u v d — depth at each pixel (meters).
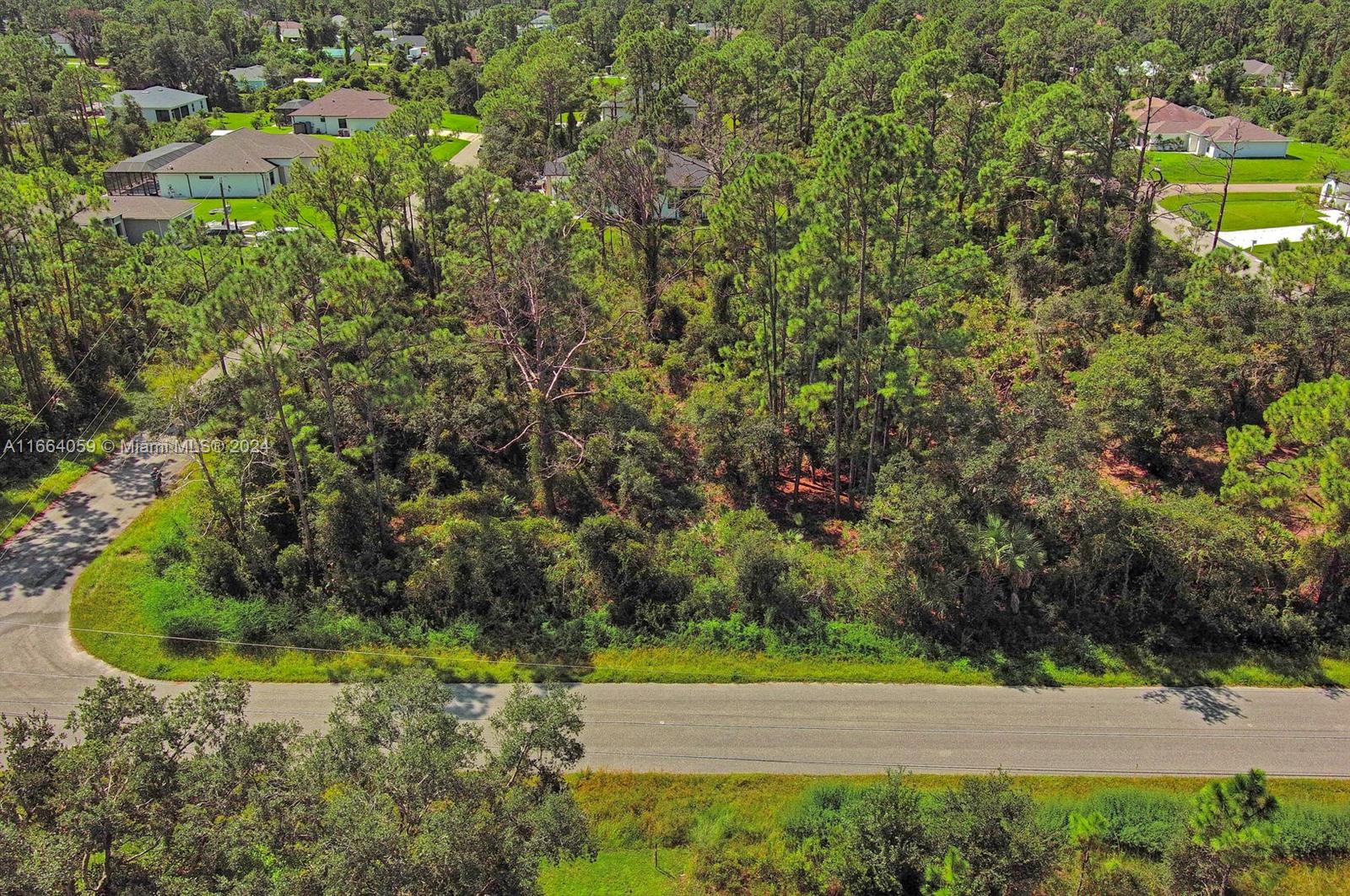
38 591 35.94
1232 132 103.00
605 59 152.25
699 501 42.41
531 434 44.06
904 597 35.22
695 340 53.62
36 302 48.59
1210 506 36.97
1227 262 48.88
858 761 29.88
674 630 35.44
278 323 35.41
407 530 39.69
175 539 38.22
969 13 136.88
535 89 90.94
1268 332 43.62
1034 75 98.81
